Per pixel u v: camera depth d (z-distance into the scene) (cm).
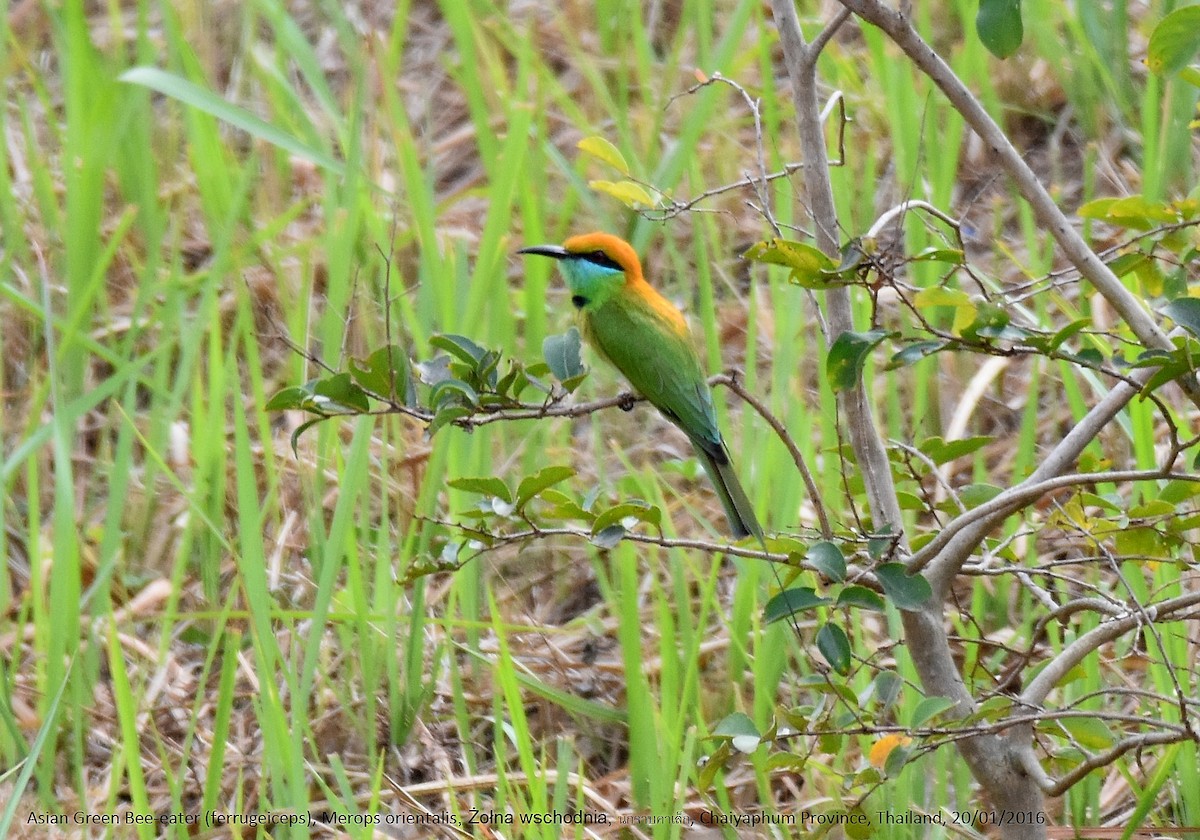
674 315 1039
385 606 1027
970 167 1464
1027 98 1501
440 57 1661
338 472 1094
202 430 1133
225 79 1659
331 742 1015
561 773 871
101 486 1239
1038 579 1055
